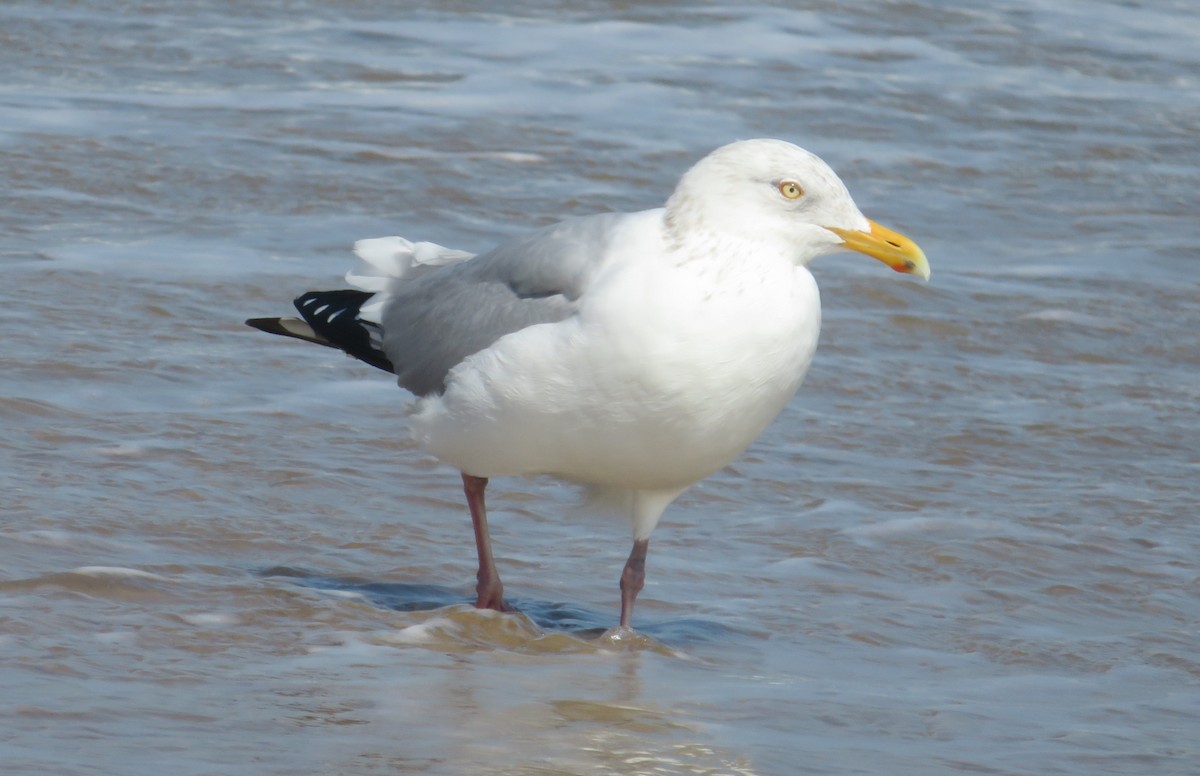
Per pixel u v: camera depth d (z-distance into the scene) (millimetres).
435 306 11266
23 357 15039
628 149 23766
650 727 9242
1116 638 11336
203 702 9102
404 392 15398
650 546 12641
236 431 14055
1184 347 18375
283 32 28422
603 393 10219
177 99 24469
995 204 23172
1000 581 12305
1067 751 9234
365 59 27188
